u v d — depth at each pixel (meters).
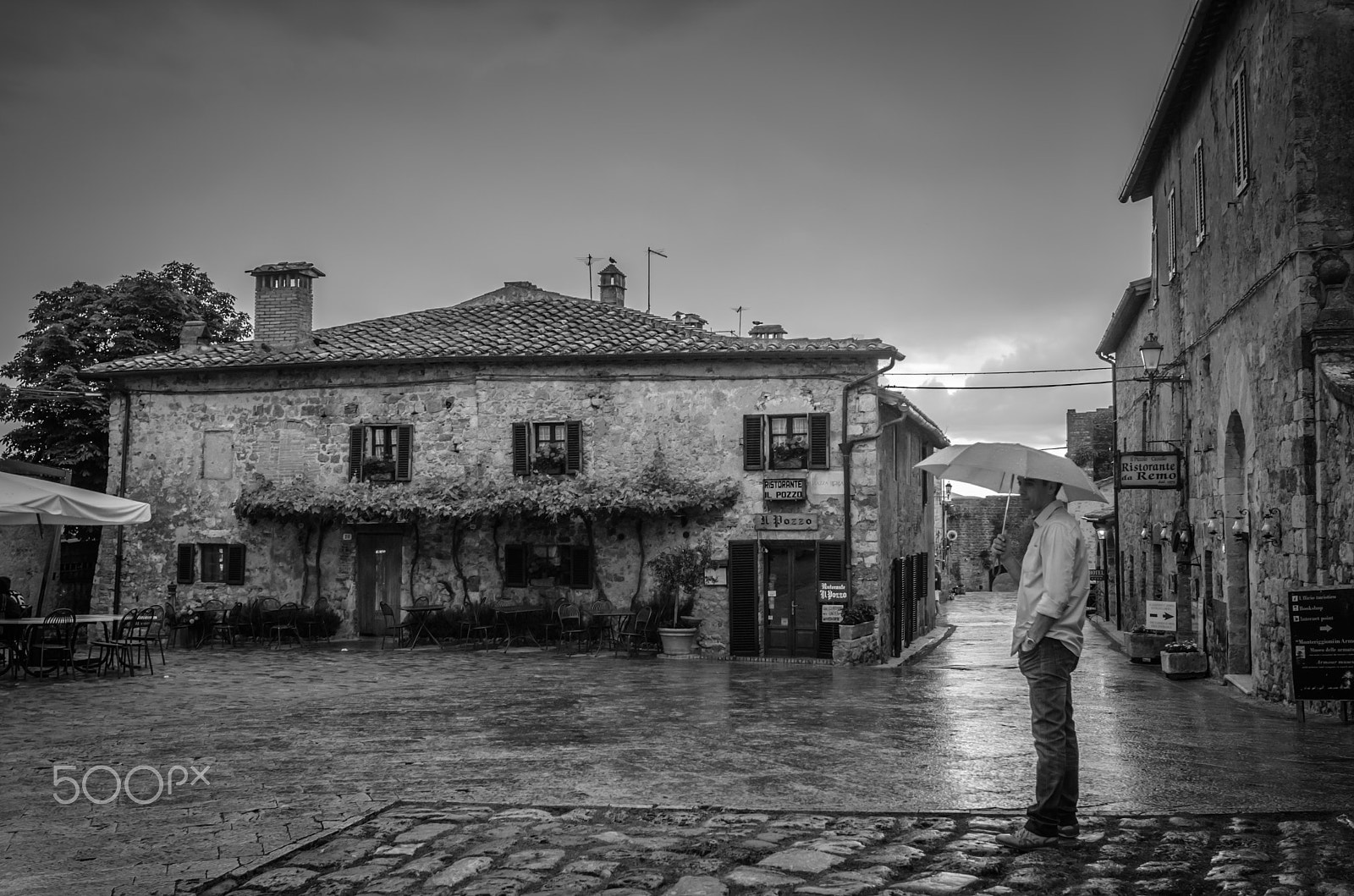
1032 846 5.97
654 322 23.50
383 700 13.67
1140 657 19.48
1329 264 11.70
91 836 6.71
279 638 21.48
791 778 8.23
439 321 24.91
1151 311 22.77
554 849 6.18
